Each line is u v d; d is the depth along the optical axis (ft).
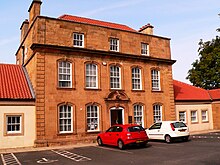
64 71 69.92
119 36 80.89
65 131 67.26
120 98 76.79
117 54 78.23
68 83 70.08
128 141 54.29
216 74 137.18
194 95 102.83
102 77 75.41
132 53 82.74
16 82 70.08
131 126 56.44
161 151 50.19
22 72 77.10
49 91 66.08
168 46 92.58
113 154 48.93
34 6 75.61
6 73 73.61
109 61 77.51
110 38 79.00
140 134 55.67
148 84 84.58
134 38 84.23
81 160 43.62
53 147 61.98
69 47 69.72
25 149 59.36
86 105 71.10
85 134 69.51
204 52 145.69
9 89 65.62
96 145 64.49
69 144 66.03
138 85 83.10
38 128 63.10
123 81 79.10
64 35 70.85
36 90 64.49
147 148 55.42
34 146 62.03
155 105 85.25
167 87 89.35
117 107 76.28
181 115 94.43
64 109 68.08
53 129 65.00
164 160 40.11
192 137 76.23
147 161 39.99
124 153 49.65
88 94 71.97
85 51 72.59
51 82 66.74
